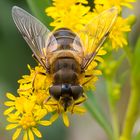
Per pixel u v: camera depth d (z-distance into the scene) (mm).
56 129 193
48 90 142
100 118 157
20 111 144
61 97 137
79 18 150
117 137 158
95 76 144
